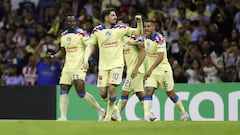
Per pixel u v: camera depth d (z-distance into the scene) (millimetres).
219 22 45844
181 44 44969
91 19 48062
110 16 29781
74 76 30734
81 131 25828
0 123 25734
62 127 25812
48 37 47188
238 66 42656
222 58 43344
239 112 38188
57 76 44375
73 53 30750
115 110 30781
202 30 45438
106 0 49125
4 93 41656
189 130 25953
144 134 26016
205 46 44156
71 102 39906
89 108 39688
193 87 38719
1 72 46281
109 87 29734
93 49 30750
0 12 51562
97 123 25859
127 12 47750
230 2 46594
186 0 47469
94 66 43156
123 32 29656
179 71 43031
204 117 38594
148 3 48531
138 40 30562
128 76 31375
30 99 41156
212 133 25828
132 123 25969
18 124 25719
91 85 39469
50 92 40656
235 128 25656
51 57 31703
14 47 48250
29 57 46750
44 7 50906
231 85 38312
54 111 40531
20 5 51562
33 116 41031
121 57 29797
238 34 44750
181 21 46625
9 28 49750
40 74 44438
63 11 49469
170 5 48094
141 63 30469
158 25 42062
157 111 38938
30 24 49656
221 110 38406
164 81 32531
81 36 30641
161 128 26016
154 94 38938
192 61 43531
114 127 25906
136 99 38719
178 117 38562
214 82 41531
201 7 46844
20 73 45938
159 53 31609
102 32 29797
